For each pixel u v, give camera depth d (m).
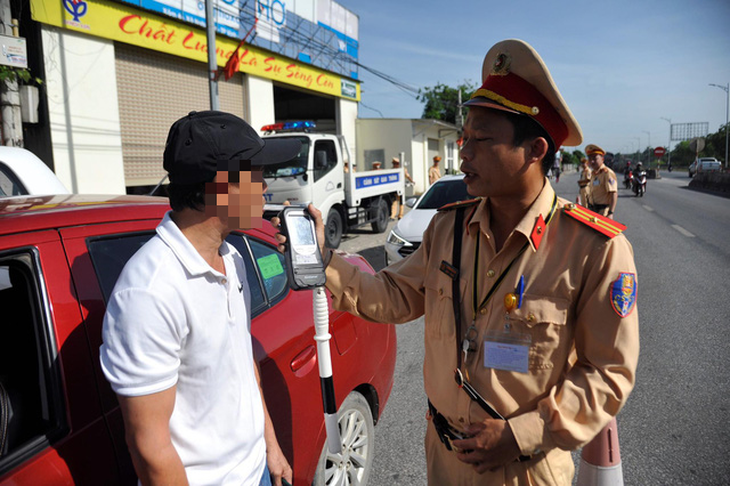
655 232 9.58
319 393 1.92
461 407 1.23
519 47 1.12
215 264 1.16
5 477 1.00
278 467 1.44
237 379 1.17
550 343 1.13
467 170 1.21
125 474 1.20
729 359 3.65
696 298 5.16
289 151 1.17
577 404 1.06
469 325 1.24
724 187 20.47
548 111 1.14
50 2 7.17
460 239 1.32
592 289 1.12
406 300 1.49
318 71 14.69
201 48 10.06
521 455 1.13
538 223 1.17
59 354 1.15
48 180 2.73
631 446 2.63
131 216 1.50
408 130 18.55
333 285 1.44
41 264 1.19
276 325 1.81
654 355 3.77
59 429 1.11
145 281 0.96
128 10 8.38
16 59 5.46
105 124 8.17
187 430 1.07
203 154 1.02
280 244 1.32
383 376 2.48
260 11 11.84
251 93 11.88
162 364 0.96
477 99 1.18
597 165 7.39
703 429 2.77
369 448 2.33
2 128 5.59
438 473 1.37
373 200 10.29
